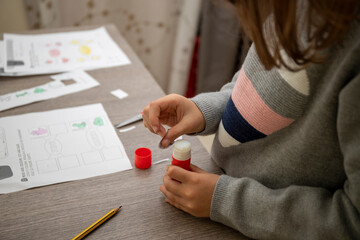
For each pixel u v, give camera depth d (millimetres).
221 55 1683
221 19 1597
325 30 437
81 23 1757
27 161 665
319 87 529
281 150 598
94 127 769
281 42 461
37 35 1121
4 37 1078
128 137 752
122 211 587
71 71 968
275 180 612
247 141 649
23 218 557
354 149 467
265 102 587
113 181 643
